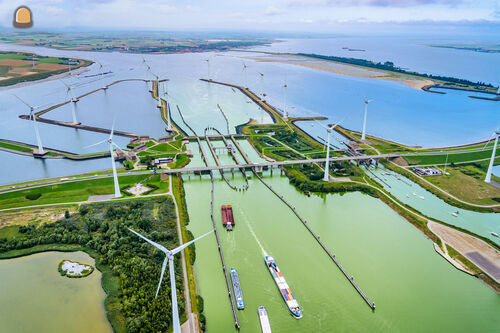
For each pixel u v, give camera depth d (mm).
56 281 161250
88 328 137750
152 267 162750
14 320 141875
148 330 132625
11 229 195875
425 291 160375
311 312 146875
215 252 184000
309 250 187500
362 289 160000
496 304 154625
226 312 146500
